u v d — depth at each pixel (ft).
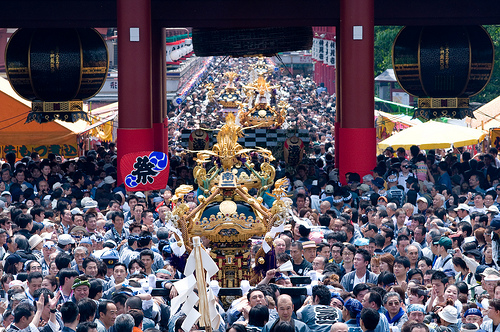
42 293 58.80
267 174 62.34
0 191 119.75
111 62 378.73
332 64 347.15
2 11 155.53
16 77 157.28
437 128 151.94
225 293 58.39
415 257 77.71
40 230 88.33
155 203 110.73
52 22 157.28
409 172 122.72
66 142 179.11
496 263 79.20
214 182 61.98
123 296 59.88
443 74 159.12
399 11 156.25
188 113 293.23
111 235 90.68
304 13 161.17
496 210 94.12
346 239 83.97
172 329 58.39
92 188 127.03
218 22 165.17
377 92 340.18
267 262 61.77
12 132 177.88
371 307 56.75
